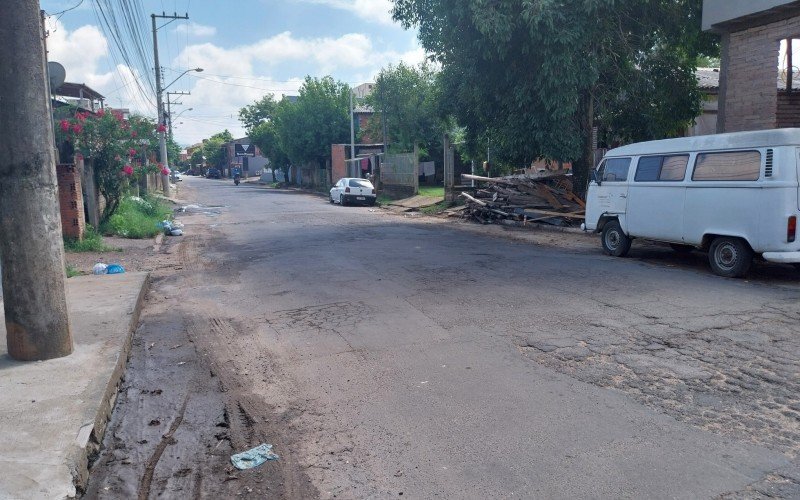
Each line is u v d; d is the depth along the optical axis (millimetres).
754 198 8742
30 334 5449
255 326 7324
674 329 6504
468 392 4996
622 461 3801
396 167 32531
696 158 9805
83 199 16344
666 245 12953
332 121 44281
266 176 71312
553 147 16469
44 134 5281
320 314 7711
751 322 6715
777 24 12547
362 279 9875
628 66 18234
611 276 9508
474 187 24484
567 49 14922
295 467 3947
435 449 4066
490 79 17219
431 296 8430
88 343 6047
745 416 4387
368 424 4500
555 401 4746
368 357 5977
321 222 21266
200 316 7949
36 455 3791
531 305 7719
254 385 5434
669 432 4172
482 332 6621
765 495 3393
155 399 5195
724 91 13930
